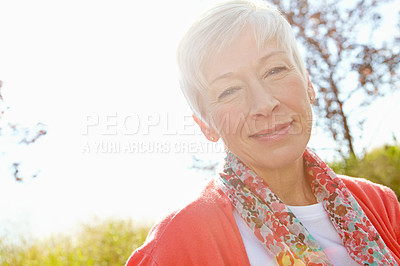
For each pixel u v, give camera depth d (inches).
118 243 204.2
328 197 55.3
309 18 191.8
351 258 52.7
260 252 49.5
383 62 182.5
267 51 47.8
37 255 206.5
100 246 206.7
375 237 53.1
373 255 51.1
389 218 58.7
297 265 47.1
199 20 48.8
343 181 60.0
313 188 56.8
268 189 51.2
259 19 48.0
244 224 51.1
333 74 185.6
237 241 49.3
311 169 57.1
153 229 50.4
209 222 49.2
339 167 170.4
